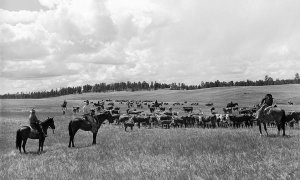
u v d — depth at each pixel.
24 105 92.19
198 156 14.99
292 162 12.52
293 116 36.28
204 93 126.31
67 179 12.23
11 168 14.98
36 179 12.58
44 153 19.73
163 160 14.77
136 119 40.94
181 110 70.69
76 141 26.14
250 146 17.00
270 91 114.56
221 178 10.81
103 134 30.58
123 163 14.64
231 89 130.88
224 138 20.61
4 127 36.88
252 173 11.23
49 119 21.62
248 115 39.12
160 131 32.22
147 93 173.62
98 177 12.26
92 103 98.31
